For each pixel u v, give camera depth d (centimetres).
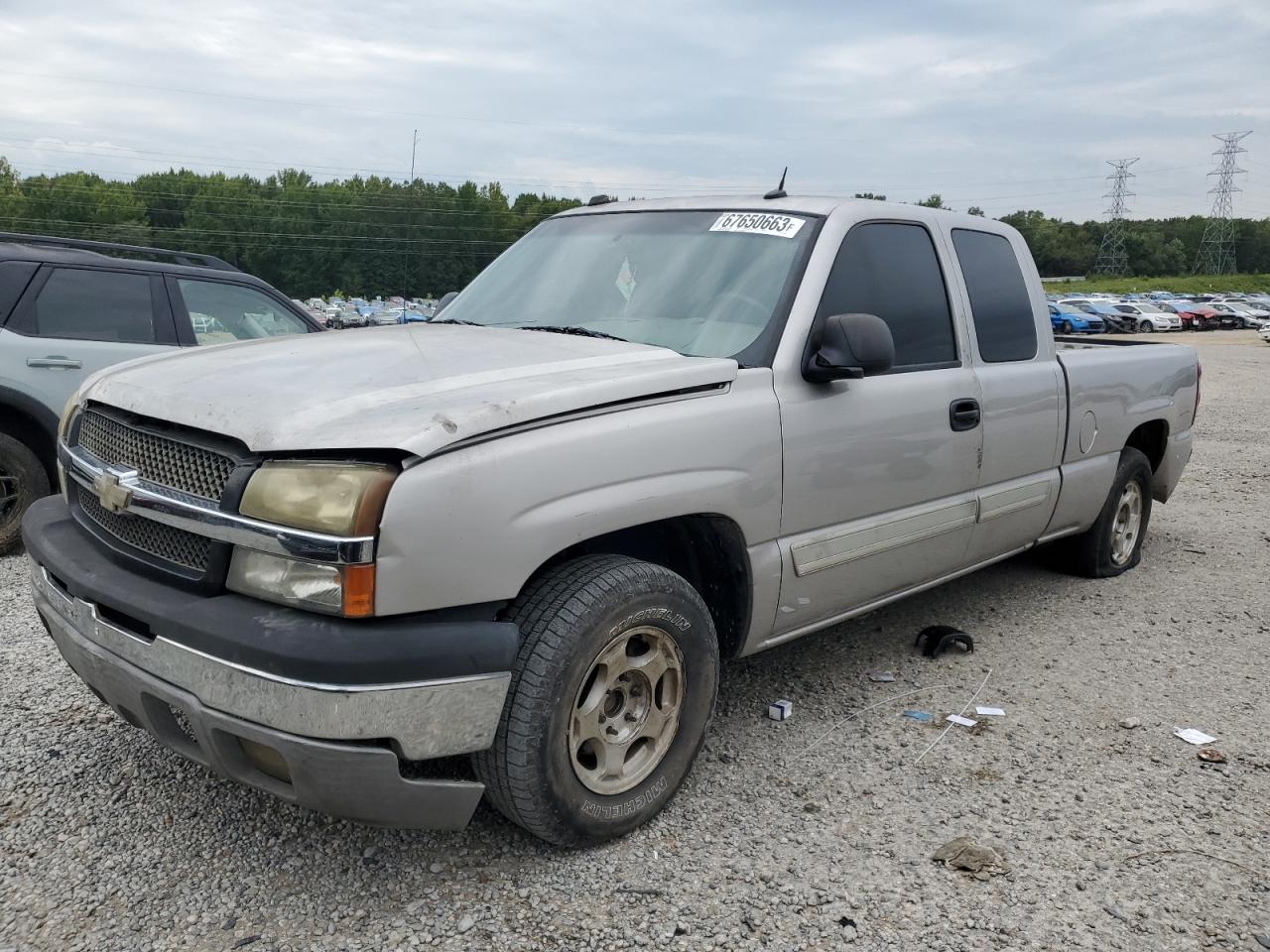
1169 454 605
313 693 231
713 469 307
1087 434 509
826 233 370
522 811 269
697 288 364
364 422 246
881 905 269
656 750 300
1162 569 616
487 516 249
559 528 264
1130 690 424
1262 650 478
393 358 303
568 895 270
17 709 373
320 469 238
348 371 287
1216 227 14725
